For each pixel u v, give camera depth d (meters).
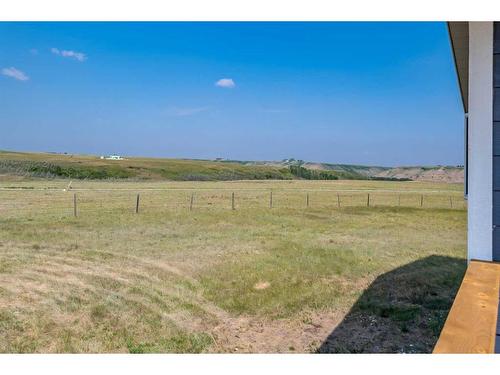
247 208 17.33
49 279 6.36
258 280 6.44
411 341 4.09
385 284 6.15
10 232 10.52
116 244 9.25
